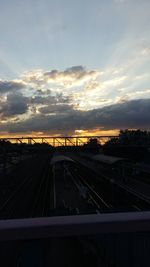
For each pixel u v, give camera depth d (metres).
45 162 135.38
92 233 3.04
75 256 6.27
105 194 42.03
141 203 34.03
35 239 3.21
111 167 63.03
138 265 3.82
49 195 41.16
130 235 3.91
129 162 61.47
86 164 108.44
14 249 3.24
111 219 3.11
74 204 34.75
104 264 5.23
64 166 64.06
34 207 33.22
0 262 3.21
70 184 53.62
